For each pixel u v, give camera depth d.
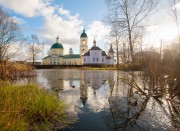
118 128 3.55
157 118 4.14
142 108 5.00
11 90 5.67
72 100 6.13
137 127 3.61
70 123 3.84
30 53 67.94
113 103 5.62
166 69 8.50
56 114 4.30
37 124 3.73
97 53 84.69
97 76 19.12
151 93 6.75
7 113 3.30
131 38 23.84
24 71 19.44
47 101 4.45
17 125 3.06
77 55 104.31
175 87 6.21
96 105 5.38
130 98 6.32
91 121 3.96
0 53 10.51
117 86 9.82
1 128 2.80
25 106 4.23
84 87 9.67
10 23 31.73
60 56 102.94
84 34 103.62
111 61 87.81
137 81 11.27
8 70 12.23
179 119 4.06
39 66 63.78
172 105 5.27
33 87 7.27
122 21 23.08
